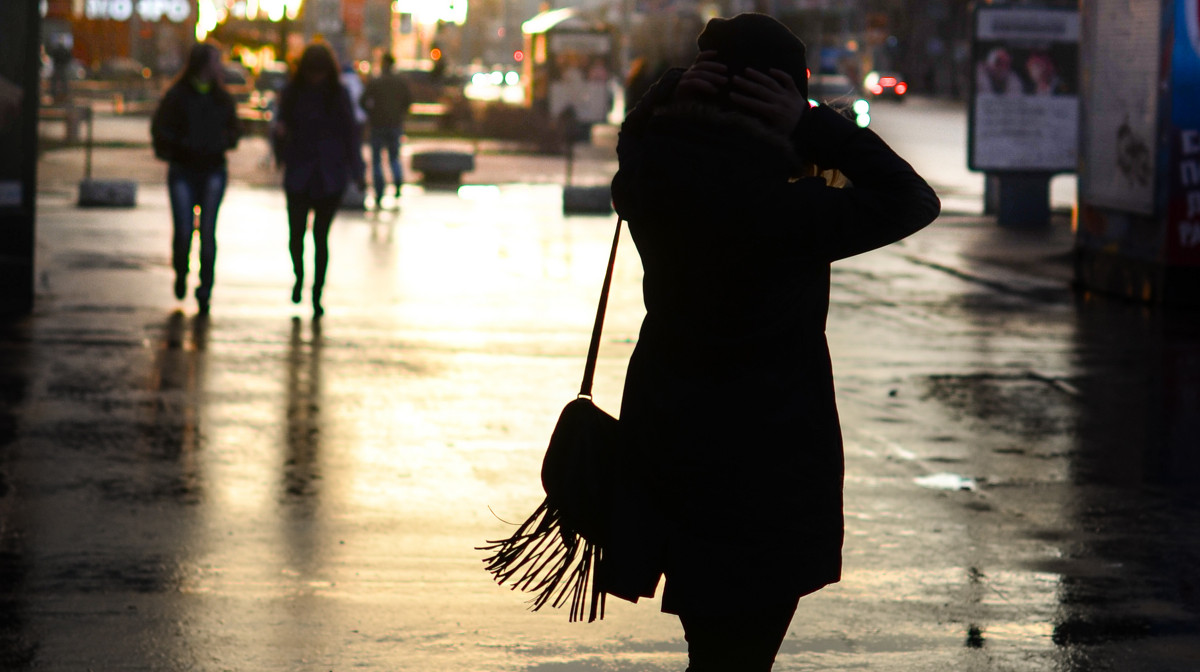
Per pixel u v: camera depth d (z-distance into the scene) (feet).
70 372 39.58
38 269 59.47
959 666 20.59
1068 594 23.93
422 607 22.47
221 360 42.09
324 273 50.21
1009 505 29.45
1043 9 88.22
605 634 21.56
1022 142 88.84
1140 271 58.75
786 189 13.09
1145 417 38.09
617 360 44.42
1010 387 41.63
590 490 13.96
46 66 271.28
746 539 13.35
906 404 39.09
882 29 326.85
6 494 28.02
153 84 311.27
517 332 48.93
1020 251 76.33
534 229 81.87
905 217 13.16
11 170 48.01
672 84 14.03
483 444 33.35
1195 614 23.06
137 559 24.38
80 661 19.93
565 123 158.40
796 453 13.38
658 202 13.37
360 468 30.86
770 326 13.32
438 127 192.85
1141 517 28.78
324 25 178.81
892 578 24.52
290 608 22.26
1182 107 56.18
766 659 13.92
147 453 31.48
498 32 488.85
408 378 40.57
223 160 49.78
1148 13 57.16
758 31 13.66
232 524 26.55
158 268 61.16
